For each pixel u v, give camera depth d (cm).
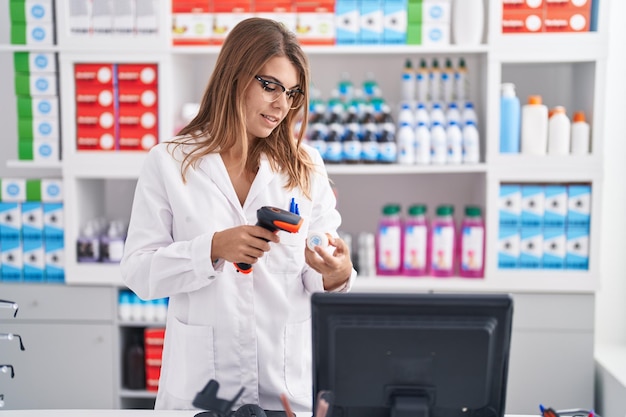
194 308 162
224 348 161
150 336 292
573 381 282
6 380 292
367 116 288
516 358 282
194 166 164
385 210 291
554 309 281
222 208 163
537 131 278
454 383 118
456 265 310
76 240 289
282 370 166
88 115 285
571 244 281
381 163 287
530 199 280
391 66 313
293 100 168
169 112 282
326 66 315
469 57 310
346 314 117
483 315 117
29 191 288
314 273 168
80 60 281
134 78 283
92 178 307
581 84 290
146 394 292
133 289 160
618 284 305
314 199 174
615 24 294
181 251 150
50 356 292
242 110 159
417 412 118
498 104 277
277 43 156
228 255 144
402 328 116
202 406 118
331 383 120
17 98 286
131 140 286
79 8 279
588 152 282
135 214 165
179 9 281
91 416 148
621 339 308
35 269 292
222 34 281
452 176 319
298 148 172
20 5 280
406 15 281
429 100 297
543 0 273
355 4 279
